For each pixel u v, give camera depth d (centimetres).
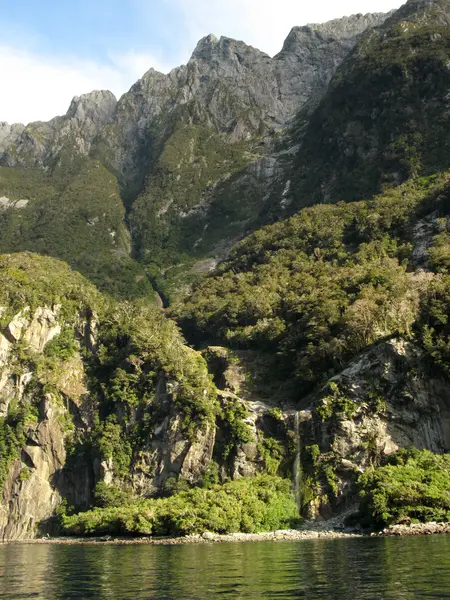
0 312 12794
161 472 10325
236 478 9681
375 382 9556
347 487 8900
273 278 15262
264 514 8094
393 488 7144
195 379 10794
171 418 10575
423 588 3228
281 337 12569
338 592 3228
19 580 4278
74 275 16800
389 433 9206
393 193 17500
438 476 7488
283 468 9644
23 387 12144
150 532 8044
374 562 4269
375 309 10562
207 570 4300
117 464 10631
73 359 12812
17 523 10681
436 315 9850
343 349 10619
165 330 13012
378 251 14538
